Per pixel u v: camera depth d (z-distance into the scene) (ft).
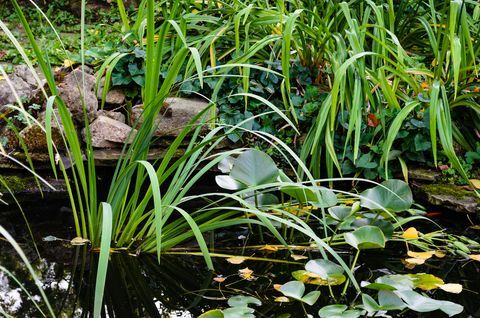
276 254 8.25
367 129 10.48
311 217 9.34
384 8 12.28
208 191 10.48
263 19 10.77
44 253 8.11
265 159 8.15
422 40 12.45
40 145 10.18
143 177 8.04
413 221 9.37
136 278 7.48
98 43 14.03
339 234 8.57
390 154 10.18
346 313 6.36
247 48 10.58
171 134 10.57
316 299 6.59
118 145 10.46
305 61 11.33
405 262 8.07
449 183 9.98
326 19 10.70
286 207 8.94
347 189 10.37
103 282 5.66
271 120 10.82
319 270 7.13
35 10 16.69
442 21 10.49
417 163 10.39
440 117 9.45
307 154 9.97
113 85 11.16
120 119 10.82
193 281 7.43
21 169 10.27
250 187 7.55
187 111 10.61
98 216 8.14
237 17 9.98
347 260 8.09
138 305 6.83
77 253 8.10
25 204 9.86
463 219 9.45
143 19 12.01
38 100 10.50
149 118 7.76
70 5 16.74
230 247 8.49
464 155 10.49
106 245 5.98
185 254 8.21
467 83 10.21
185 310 6.72
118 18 16.28
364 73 9.70
